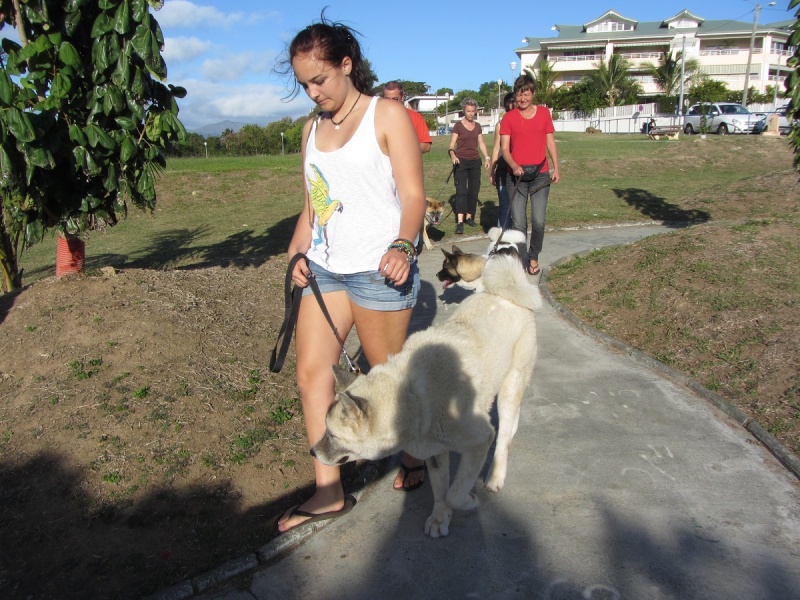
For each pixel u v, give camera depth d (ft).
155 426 12.44
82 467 11.34
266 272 24.13
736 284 19.01
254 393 14.29
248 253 32.24
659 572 9.13
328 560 9.80
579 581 9.05
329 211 9.56
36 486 10.92
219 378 14.53
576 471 11.85
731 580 8.89
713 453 12.23
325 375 10.19
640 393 14.99
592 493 11.14
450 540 10.11
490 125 163.53
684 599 8.61
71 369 13.80
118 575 9.46
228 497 11.16
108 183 16.20
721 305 17.94
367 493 11.60
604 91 173.47
